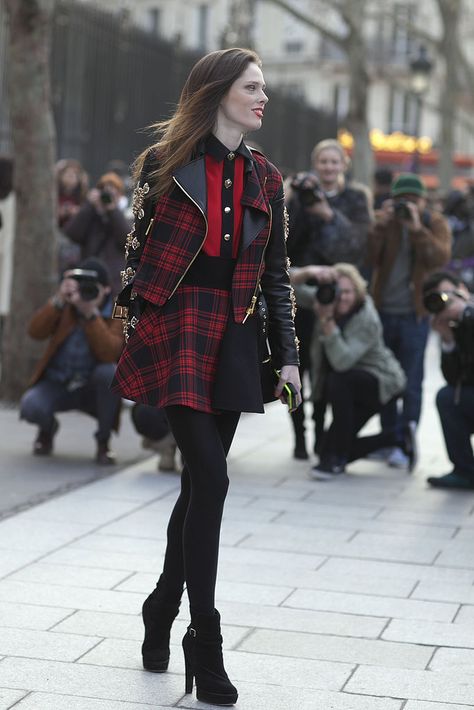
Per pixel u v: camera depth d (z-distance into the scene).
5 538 8.44
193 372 5.42
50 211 14.52
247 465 11.59
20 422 13.45
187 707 5.46
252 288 5.55
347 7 33.12
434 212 12.27
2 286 16.95
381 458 12.16
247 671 5.96
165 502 9.71
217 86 5.45
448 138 45.16
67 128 20.09
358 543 8.59
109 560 7.92
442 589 7.49
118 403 11.23
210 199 5.50
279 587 7.44
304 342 11.63
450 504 9.99
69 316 11.20
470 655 6.27
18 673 5.82
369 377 10.88
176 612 5.88
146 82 22.70
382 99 69.00
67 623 6.61
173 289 5.47
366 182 33.44
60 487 10.18
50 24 14.32
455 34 44.53
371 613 6.96
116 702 5.50
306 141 35.50
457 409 10.53
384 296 11.99
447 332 10.38
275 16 70.75
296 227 11.46
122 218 14.12
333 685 5.79
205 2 69.38
